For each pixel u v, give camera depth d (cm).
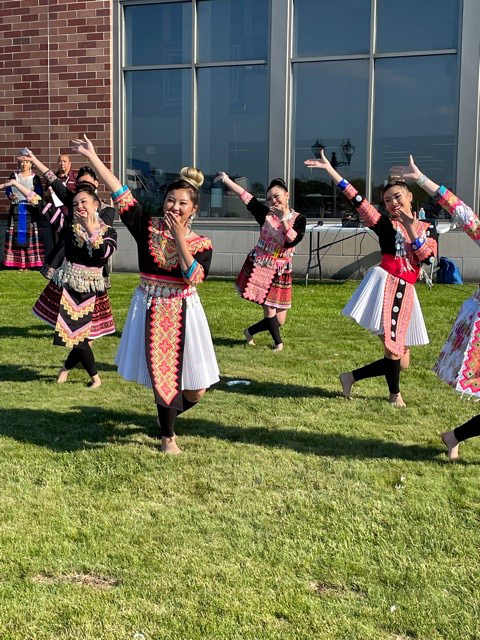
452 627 256
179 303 410
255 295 703
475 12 1173
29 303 960
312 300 1012
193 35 1317
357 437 458
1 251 1423
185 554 304
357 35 1244
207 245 409
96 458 412
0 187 613
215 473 393
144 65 1347
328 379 603
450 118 1208
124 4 1336
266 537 320
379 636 251
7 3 1384
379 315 512
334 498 362
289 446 439
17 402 527
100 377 607
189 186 402
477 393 394
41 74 1382
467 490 374
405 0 1216
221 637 248
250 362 663
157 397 403
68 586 279
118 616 259
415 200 1209
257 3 1284
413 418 500
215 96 1320
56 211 589
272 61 1276
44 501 354
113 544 312
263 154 1301
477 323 396
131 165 1373
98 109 1361
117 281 1205
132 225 410
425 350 704
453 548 313
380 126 1245
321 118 1270
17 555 301
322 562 300
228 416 500
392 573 292
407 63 1223
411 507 353
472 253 1186
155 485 376
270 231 695
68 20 1359
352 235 1244
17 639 247
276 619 261
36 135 1395
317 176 1275
